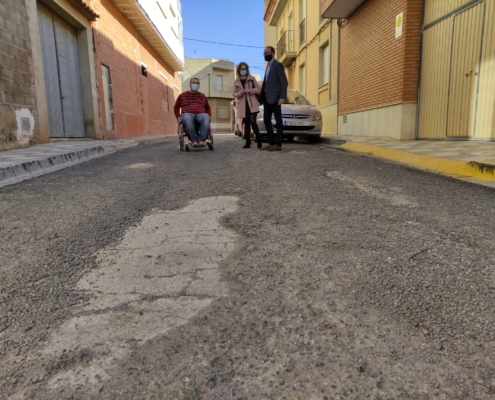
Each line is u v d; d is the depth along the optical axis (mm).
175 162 5410
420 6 7367
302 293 1672
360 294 1652
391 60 8031
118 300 1642
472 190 3467
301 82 16703
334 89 11938
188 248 2197
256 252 2121
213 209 2965
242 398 1092
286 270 1895
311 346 1316
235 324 1450
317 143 9211
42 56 7852
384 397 1090
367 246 2176
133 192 3559
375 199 3197
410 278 1784
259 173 4387
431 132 7316
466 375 1170
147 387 1138
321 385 1141
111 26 11359
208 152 6668
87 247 2234
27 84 6812
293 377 1174
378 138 8289
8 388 1141
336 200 3172
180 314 1525
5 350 1322
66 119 8922
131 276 1860
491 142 5844
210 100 43438
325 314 1509
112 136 11234
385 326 1423
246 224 2592
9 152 5680
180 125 6895
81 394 1114
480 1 5996
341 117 11320
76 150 5992
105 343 1350
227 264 1979
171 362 1246
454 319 1457
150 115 16188
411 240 2254
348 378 1167
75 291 1726
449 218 2658
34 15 7066
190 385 1143
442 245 2168
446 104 6859
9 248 2225
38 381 1170
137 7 11930
